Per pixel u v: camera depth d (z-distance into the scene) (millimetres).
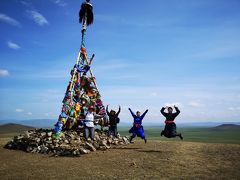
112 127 14430
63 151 10820
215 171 7625
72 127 14266
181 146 12516
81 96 14695
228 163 8609
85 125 12594
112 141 13469
